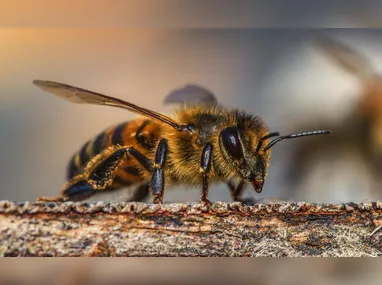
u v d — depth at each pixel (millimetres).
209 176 90
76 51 120
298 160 111
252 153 89
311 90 115
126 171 93
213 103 97
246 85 117
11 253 81
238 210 82
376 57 114
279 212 82
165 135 92
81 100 93
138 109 92
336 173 110
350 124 111
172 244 82
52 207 81
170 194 103
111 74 120
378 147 109
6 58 120
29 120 118
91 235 81
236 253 82
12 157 115
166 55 120
